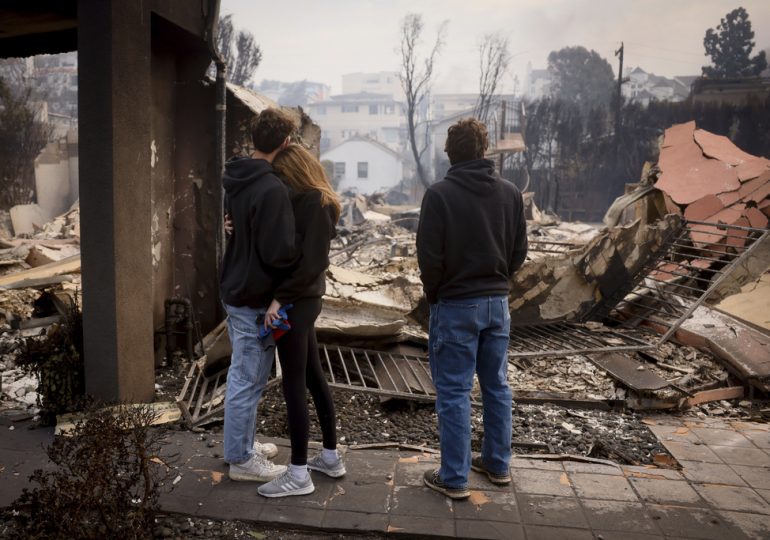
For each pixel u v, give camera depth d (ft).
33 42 17.03
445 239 9.30
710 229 26.96
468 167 9.44
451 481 9.70
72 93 144.46
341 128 278.87
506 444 10.13
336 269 18.92
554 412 14.35
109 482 8.55
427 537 8.79
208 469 10.64
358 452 11.48
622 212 31.96
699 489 10.28
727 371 16.99
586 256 20.45
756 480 10.70
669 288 22.57
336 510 9.38
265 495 9.71
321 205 9.08
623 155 102.99
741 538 8.79
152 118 15.92
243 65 102.68
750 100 92.89
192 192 17.35
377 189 188.65
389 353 16.81
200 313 17.85
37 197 84.28
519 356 17.22
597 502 9.75
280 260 8.89
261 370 9.90
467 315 9.38
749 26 144.97
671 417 14.67
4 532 8.70
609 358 17.31
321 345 16.21
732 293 21.66
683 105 99.81
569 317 20.75
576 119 107.34
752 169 28.86
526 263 19.90
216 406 13.51
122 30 11.96
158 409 12.91
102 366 12.51
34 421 12.77
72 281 22.98
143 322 13.26
